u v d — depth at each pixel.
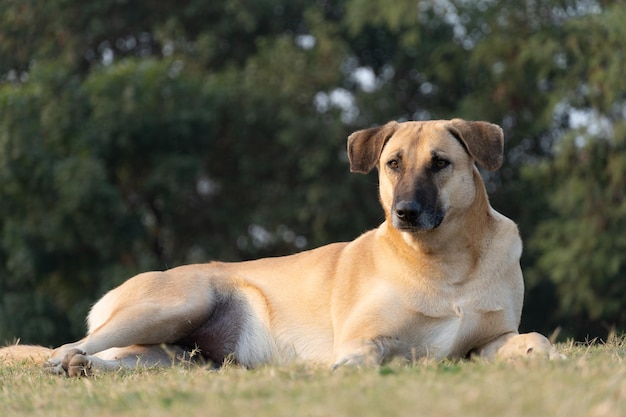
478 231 7.02
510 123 23.45
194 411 4.86
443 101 25.31
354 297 7.20
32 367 7.27
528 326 22.47
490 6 23.47
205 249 24.02
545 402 4.56
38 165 21.00
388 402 4.67
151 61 22.72
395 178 7.10
